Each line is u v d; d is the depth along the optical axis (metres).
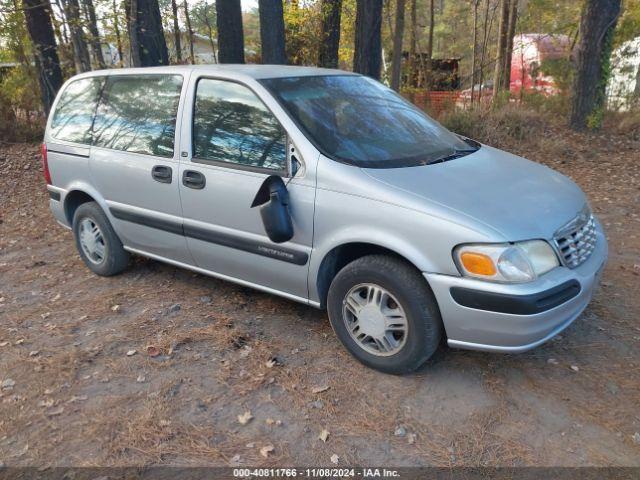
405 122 4.08
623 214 6.46
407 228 3.07
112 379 3.47
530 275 2.91
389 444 2.87
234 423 3.04
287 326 4.03
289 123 3.54
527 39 16.45
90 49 12.48
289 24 15.34
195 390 3.34
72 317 4.31
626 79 12.03
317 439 2.91
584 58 10.52
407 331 3.20
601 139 10.38
